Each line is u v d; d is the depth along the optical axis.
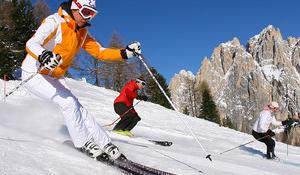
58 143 3.94
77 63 36.97
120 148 4.95
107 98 20.14
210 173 4.66
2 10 31.39
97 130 3.97
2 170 2.54
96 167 3.33
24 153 3.09
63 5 3.94
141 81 9.09
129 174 3.40
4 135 3.87
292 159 11.09
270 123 10.43
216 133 16.78
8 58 27.89
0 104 7.32
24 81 3.91
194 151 8.12
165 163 4.54
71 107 3.87
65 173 2.90
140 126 12.62
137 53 4.52
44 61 3.62
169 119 17.52
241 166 6.35
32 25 32.47
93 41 4.43
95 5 3.92
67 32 3.90
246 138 17.23
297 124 10.62
